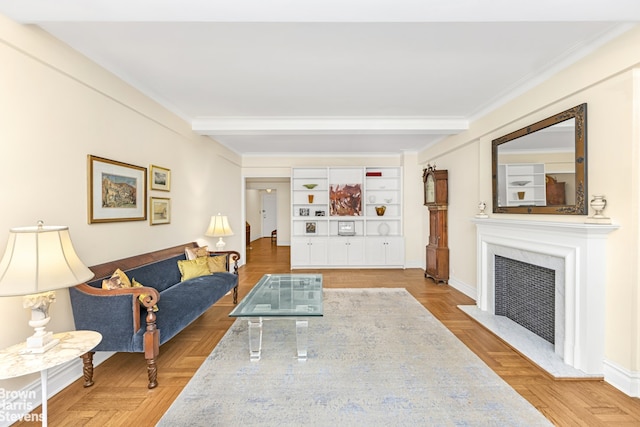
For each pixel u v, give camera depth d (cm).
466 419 185
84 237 251
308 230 714
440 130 441
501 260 359
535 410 193
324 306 405
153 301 219
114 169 285
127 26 212
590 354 228
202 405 200
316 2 163
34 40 205
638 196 205
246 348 285
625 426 179
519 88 319
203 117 431
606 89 223
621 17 176
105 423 183
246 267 687
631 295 208
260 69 284
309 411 194
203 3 163
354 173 707
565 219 260
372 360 260
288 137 535
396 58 262
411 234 674
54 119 223
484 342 294
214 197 538
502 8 168
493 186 364
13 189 194
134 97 312
